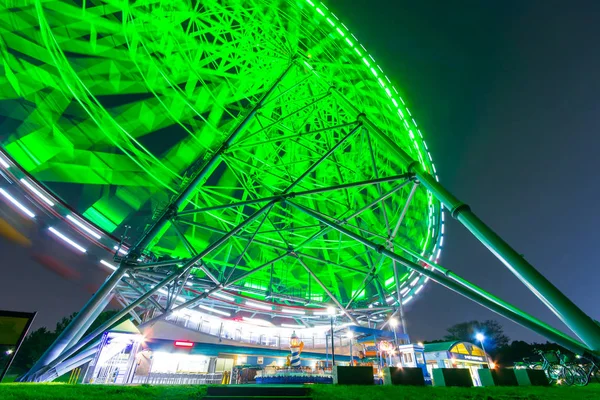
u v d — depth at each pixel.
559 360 26.67
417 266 14.95
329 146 34.59
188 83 31.28
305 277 46.66
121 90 28.03
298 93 35.81
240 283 39.94
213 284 28.16
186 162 30.77
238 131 25.31
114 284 19.08
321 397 11.22
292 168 36.19
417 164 17.39
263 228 37.84
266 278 42.12
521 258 11.37
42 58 23.52
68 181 24.48
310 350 42.19
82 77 26.19
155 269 24.30
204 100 32.00
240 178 35.44
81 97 24.59
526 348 79.69
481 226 12.70
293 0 34.47
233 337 38.47
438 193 15.00
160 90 29.78
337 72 35.56
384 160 39.00
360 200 39.59
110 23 27.23
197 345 28.83
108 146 28.03
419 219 42.44
